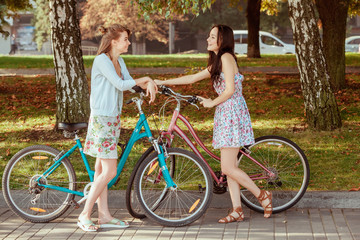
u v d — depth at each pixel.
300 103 11.94
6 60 25.81
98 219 5.78
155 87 5.73
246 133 5.79
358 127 9.73
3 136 9.73
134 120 10.77
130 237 5.45
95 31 50.66
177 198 6.15
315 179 7.02
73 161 8.01
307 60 9.55
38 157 6.14
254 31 26.19
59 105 9.70
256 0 25.88
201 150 8.44
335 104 9.62
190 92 13.53
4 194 5.96
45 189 5.96
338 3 13.02
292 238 5.32
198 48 58.47
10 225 5.85
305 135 9.26
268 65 20.48
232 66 5.65
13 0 17.02
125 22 48.19
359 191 6.23
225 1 52.03
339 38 13.17
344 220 5.75
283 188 6.29
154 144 5.77
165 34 57.09
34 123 10.66
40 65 21.52
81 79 9.68
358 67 18.02
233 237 5.39
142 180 5.81
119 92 5.63
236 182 5.88
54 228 5.76
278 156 6.21
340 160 7.81
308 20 9.50
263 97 12.66
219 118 5.75
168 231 5.60
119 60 5.77
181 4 8.35
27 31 63.81
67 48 9.54
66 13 9.45
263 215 6.03
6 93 13.58
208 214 6.10
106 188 5.78
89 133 5.63
